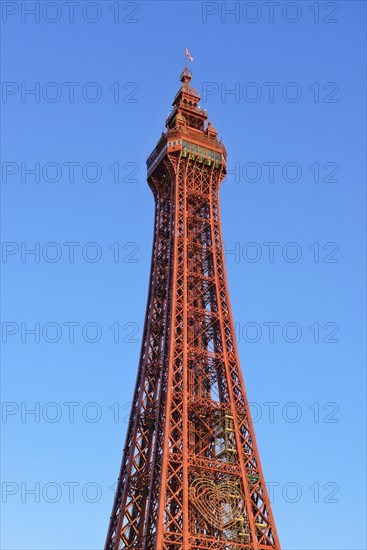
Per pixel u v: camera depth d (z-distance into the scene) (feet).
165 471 342.64
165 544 326.85
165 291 443.32
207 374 404.16
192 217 458.09
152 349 426.10
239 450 369.30
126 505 363.97
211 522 342.03
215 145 481.46
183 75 544.21
